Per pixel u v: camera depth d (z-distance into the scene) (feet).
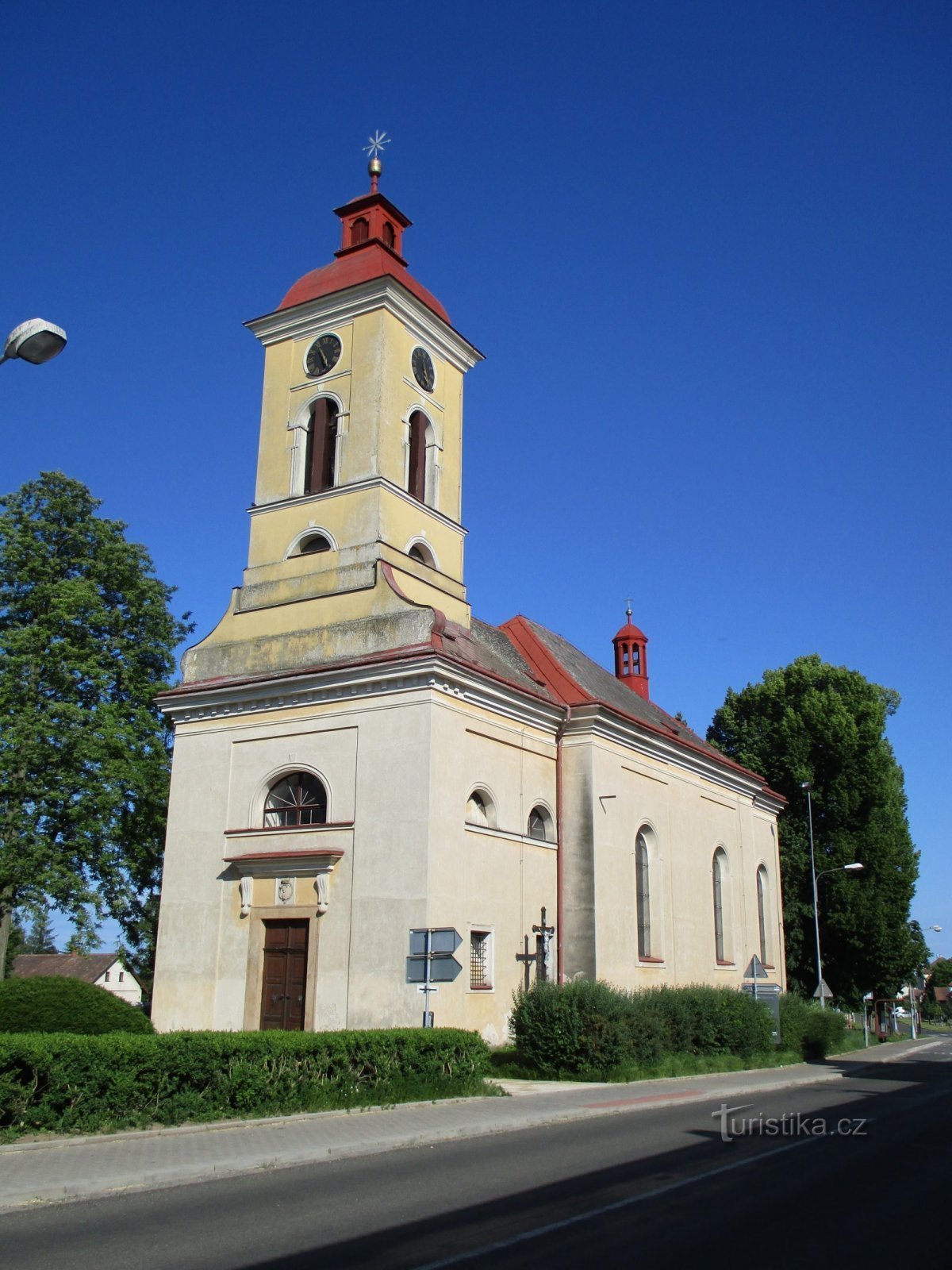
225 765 93.04
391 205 107.76
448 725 85.25
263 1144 43.96
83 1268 25.86
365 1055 59.00
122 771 109.19
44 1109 44.45
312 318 104.27
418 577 96.99
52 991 65.57
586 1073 76.23
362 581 92.38
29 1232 29.89
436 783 82.43
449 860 82.69
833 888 175.42
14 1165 38.06
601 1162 41.86
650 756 113.80
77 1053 45.98
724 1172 39.55
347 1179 38.22
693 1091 70.90
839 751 180.75
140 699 119.34
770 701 195.83
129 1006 68.95
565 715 101.14
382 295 100.17
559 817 99.96
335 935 82.64
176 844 93.40
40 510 118.32
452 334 108.78
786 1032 116.26
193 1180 37.88
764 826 152.35
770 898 150.61
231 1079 51.06
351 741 86.79
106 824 110.01
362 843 83.41
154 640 122.72
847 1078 91.35
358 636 89.81
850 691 191.42
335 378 101.71
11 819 104.83
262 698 91.97
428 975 65.31
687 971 115.85
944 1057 144.87
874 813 180.34
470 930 84.43
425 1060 62.69
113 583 120.16
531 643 112.98
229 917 88.33
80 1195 34.86
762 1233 29.68
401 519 97.91
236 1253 27.32
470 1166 40.91
